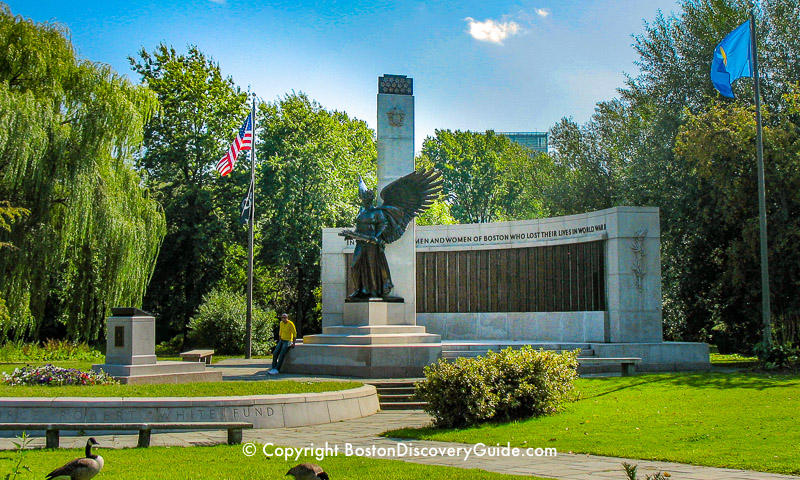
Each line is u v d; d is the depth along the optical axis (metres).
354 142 59.25
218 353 37.94
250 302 34.62
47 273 30.25
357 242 26.16
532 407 15.85
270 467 10.56
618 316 27.28
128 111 31.56
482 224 33.25
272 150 47.41
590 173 51.25
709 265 33.34
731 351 36.72
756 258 28.25
